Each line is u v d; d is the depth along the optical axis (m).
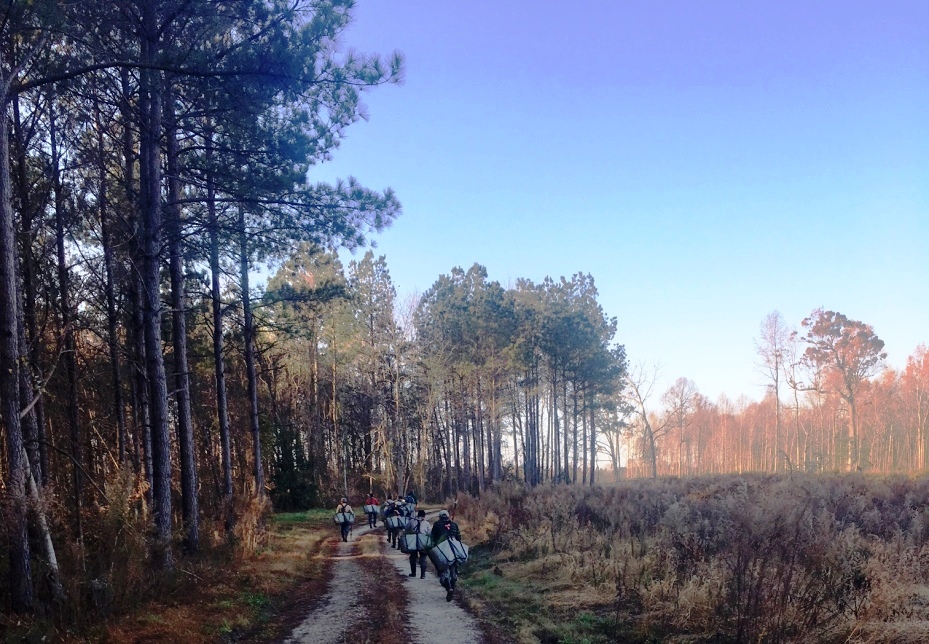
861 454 64.56
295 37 10.66
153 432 12.48
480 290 51.34
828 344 59.09
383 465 50.81
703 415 93.69
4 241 8.06
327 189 13.51
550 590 11.28
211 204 15.41
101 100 12.38
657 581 9.99
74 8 9.61
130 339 18.94
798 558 8.31
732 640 7.27
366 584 13.32
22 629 7.08
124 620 8.11
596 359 49.88
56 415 16.98
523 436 57.06
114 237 15.09
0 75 8.27
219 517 17.83
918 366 67.50
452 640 8.45
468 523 25.09
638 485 28.27
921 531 12.20
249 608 10.23
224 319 23.20
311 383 48.59
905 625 6.75
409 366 47.75
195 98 12.76
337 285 20.77
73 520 11.20
